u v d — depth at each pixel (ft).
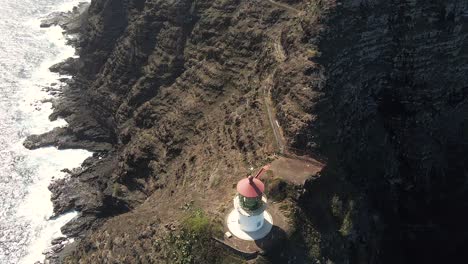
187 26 350.64
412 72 263.49
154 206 242.17
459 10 262.06
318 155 214.28
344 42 252.42
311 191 198.70
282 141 222.69
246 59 301.63
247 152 227.40
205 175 230.68
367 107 259.19
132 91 352.08
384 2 259.60
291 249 179.83
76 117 385.29
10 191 326.24
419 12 260.62
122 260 206.59
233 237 178.70
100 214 309.42
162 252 191.52
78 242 287.07
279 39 285.23
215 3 339.36
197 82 312.09
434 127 265.75
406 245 245.45
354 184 227.40
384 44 263.70
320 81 232.73
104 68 394.93
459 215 254.68
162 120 312.50
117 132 352.69
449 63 265.75
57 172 342.03
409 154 261.03
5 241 292.61
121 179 304.30
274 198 193.77
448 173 264.52
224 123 257.96
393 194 249.96
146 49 366.43
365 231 215.72
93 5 440.45
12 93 416.05
